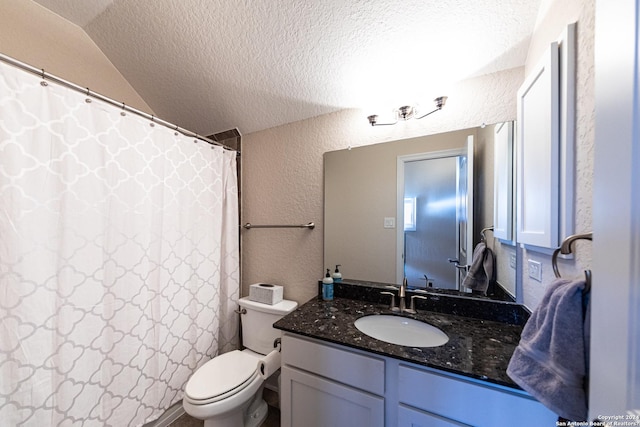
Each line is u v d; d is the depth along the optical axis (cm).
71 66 146
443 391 82
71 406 103
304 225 166
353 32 118
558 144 78
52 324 98
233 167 185
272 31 124
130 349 123
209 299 165
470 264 125
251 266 189
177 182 147
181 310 149
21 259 90
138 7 130
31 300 93
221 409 114
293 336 112
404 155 140
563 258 77
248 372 133
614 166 40
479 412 77
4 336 89
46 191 96
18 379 91
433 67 124
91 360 109
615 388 39
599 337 43
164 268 140
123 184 121
